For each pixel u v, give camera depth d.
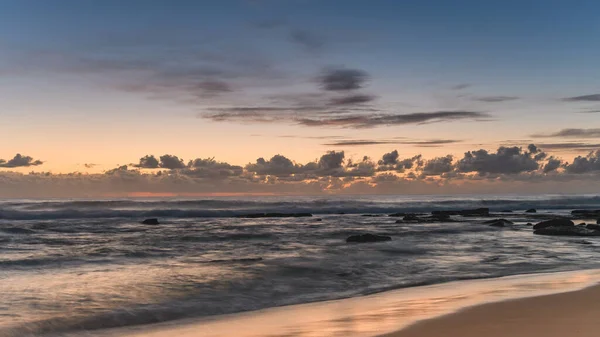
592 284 13.66
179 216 58.59
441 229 37.25
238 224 43.44
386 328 9.23
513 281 14.73
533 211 71.88
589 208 93.75
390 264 18.62
